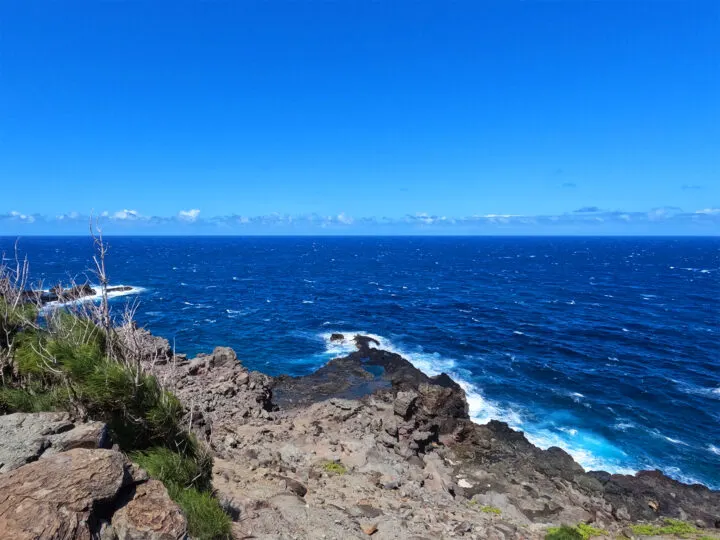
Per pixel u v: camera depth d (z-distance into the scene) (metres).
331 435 23.95
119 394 9.04
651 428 29.78
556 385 37.06
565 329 56.69
